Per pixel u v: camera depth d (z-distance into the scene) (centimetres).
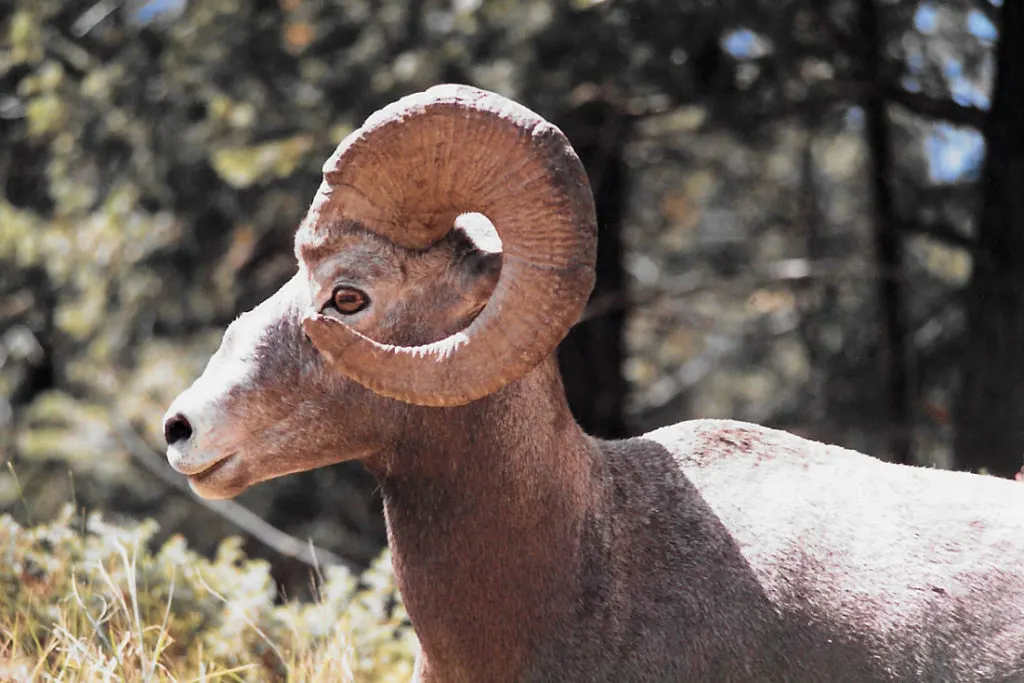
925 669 1719
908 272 5881
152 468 5612
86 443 5925
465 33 4491
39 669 2064
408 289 1795
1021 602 1727
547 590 1792
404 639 2670
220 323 6050
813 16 4622
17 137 6038
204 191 5381
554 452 1819
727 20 4334
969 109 4612
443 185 1712
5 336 6412
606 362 5128
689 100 4728
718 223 7175
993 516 1797
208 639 2436
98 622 2145
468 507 1800
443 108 1673
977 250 4497
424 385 1670
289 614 2541
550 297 1669
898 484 1848
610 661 1766
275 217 5406
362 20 4700
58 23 5469
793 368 7294
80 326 5725
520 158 1662
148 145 5316
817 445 1912
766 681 1744
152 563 2583
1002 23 4412
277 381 1805
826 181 6919
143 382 5825
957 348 5588
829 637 1741
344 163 1728
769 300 5944
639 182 6575
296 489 5909
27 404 6719
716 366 7481
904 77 5069
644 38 4384
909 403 5416
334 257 1780
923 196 5544
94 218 5484
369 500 6000
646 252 6912
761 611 1756
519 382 1802
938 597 1741
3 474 6034
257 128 4922
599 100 4722
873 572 1764
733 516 1825
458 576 1803
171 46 5059
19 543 2483
